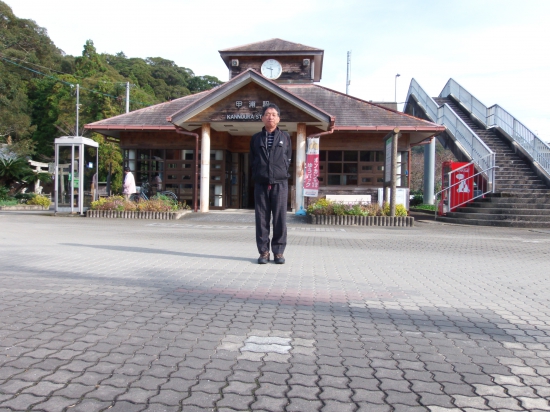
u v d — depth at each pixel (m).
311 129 20.09
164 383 2.50
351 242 9.98
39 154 51.66
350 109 21.55
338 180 21.33
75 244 8.48
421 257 7.83
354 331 3.52
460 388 2.54
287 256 7.45
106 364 2.74
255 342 3.20
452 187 18.81
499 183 19.05
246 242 9.43
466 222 17.06
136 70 67.56
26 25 62.72
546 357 3.08
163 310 3.97
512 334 3.57
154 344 3.11
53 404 2.24
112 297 4.41
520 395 2.48
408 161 20.92
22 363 2.74
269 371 2.70
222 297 4.48
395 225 15.23
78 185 17.88
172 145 21.91
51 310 3.91
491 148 21.70
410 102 31.66
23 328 3.41
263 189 6.45
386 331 3.55
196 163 19.56
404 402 2.35
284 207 6.47
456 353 3.11
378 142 21.06
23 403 2.24
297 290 4.88
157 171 22.11
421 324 3.76
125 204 17.16
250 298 4.47
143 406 2.23
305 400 2.35
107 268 5.95
